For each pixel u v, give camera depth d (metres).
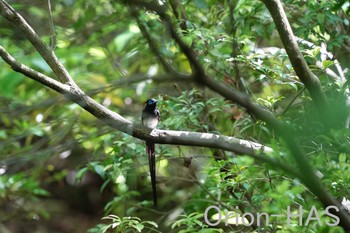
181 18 9.99
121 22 11.86
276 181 8.32
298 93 9.17
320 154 7.17
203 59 9.35
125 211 12.08
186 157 10.00
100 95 12.54
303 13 10.16
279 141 7.34
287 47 7.32
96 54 12.87
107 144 10.34
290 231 6.86
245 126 9.55
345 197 7.42
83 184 19.36
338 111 7.19
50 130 12.07
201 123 10.08
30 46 12.66
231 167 8.61
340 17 9.96
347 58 10.16
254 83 11.36
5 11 7.25
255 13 9.90
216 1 10.51
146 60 12.31
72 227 18.64
